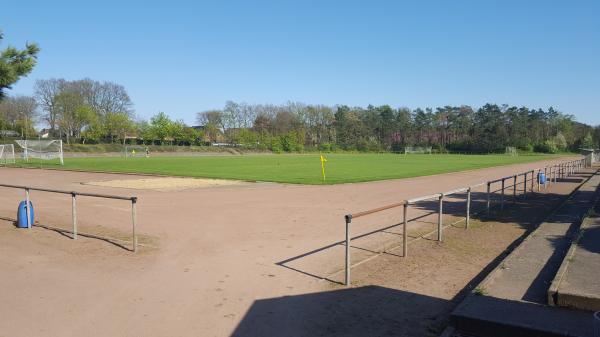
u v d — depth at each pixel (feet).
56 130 285.02
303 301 22.16
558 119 471.21
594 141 416.26
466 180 98.94
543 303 20.02
